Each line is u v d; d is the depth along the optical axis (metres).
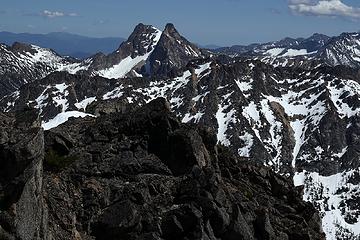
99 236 34.84
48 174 37.44
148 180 39.16
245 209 37.25
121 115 46.03
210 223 34.91
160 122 43.50
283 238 38.19
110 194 37.34
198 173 38.19
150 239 33.34
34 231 29.28
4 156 28.83
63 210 34.22
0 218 27.72
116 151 41.84
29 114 32.50
